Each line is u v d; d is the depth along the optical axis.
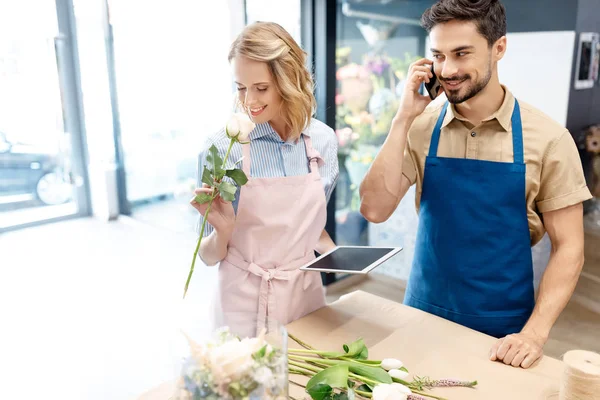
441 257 1.55
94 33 5.09
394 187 1.49
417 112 1.48
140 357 2.71
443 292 1.57
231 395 0.77
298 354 1.20
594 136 2.36
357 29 3.39
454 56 1.30
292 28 3.24
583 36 2.32
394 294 3.47
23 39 4.93
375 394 0.97
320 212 1.57
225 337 0.84
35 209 5.30
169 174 5.02
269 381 0.79
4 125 4.98
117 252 4.47
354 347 1.17
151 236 4.93
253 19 3.58
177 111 4.71
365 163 3.59
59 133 5.30
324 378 1.00
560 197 1.40
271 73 1.35
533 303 1.52
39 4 4.96
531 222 1.49
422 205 1.61
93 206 5.57
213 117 4.34
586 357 0.93
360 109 3.51
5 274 3.96
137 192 5.36
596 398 0.88
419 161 1.62
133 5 4.75
